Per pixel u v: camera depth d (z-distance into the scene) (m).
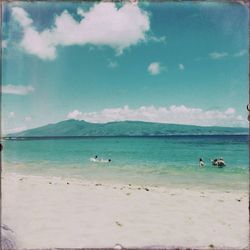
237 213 6.39
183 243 4.98
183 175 13.27
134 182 11.45
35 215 6.07
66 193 7.83
